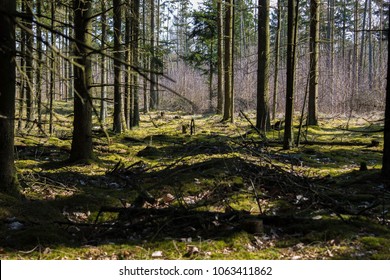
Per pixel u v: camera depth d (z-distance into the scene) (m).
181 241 5.41
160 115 28.45
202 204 6.46
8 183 6.73
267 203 7.16
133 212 6.12
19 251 4.99
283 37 40.47
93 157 10.93
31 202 6.66
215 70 33.50
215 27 30.77
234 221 5.96
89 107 10.70
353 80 30.20
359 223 5.93
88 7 9.82
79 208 6.85
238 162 8.73
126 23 16.62
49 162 10.77
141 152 12.88
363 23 42.56
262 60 18.20
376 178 8.68
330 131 19.36
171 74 47.00
